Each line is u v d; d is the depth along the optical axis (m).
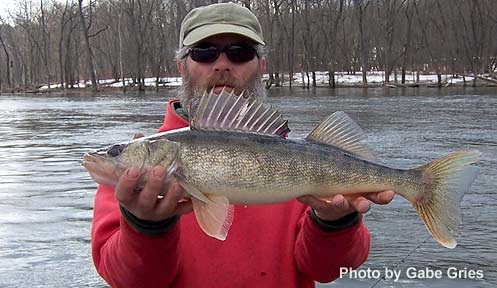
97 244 1.01
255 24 1.14
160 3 22.98
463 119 8.12
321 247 0.99
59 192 3.75
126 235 0.90
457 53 19.53
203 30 1.09
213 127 0.93
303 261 1.02
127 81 24.55
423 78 21.27
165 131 1.01
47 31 27.69
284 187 0.94
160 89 21.84
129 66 23.47
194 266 1.01
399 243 2.55
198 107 0.93
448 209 0.99
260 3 21.83
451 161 1.00
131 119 9.25
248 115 0.95
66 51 24.55
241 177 0.92
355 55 22.73
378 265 2.27
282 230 1.05
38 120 9.48
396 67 21.14
